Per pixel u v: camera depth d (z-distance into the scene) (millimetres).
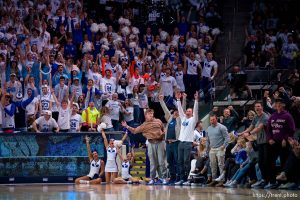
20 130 26938
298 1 36531
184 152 23719
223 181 22516
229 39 35344
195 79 32125
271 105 25344
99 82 29172
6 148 25578
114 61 30078
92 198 17828
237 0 37594
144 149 27938
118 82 29641
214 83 31984
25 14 32375
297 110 22344
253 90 30641
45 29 31094
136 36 33250
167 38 33688
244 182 21891
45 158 25844
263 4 36938
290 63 31500
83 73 29641
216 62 33094
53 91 27500
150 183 24594
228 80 30234
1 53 29594
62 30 31984
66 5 32906
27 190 21328
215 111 27062
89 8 35156
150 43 33500
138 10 34844
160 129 24766
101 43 32500
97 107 28359
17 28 31375
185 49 33562
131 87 29875
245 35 36344
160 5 31719
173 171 24391
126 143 26828
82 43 32375
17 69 28812
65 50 31703
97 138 26172
